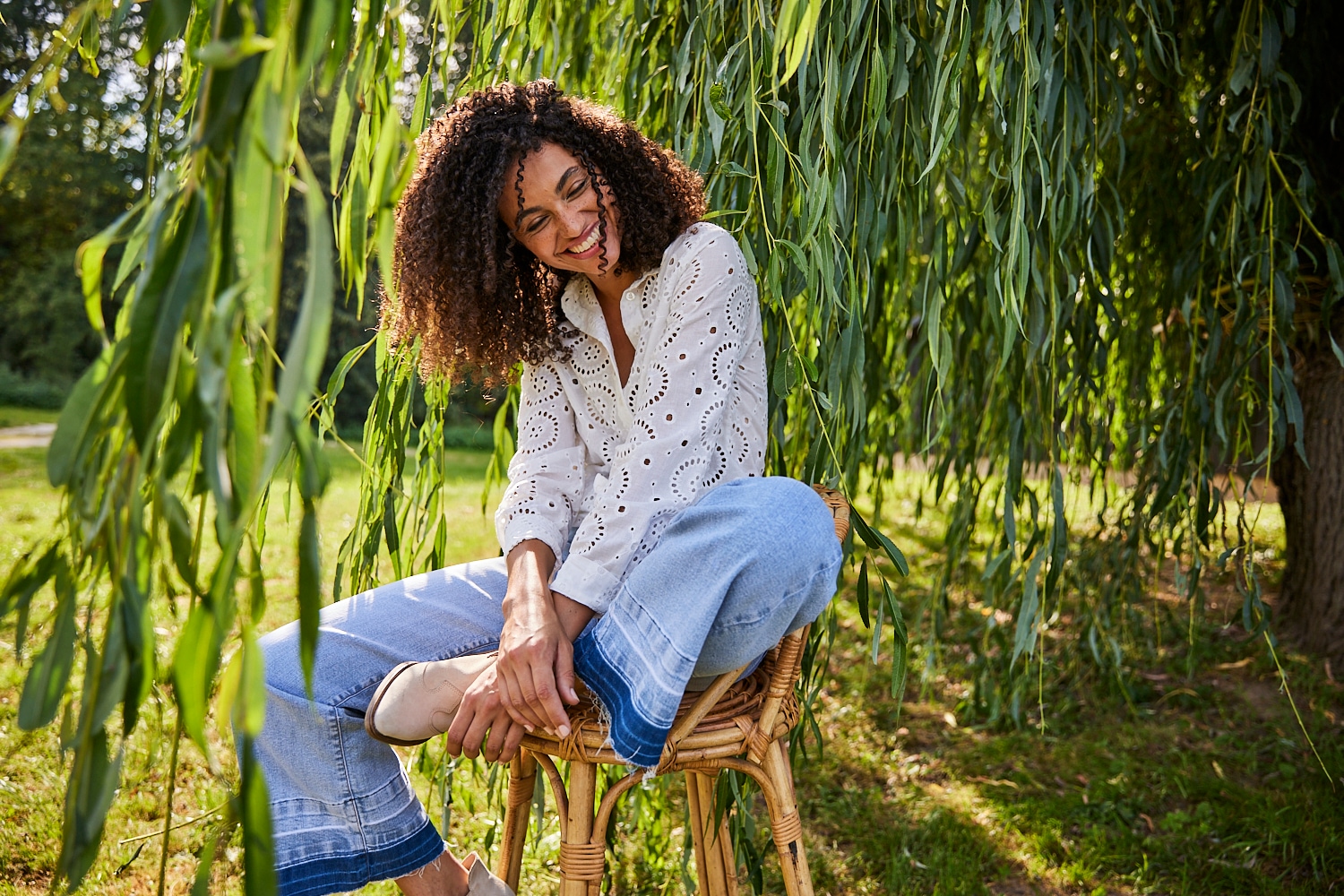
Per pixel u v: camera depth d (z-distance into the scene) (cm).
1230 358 235
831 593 114
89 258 66
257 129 58
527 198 125
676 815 208
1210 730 246
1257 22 198
